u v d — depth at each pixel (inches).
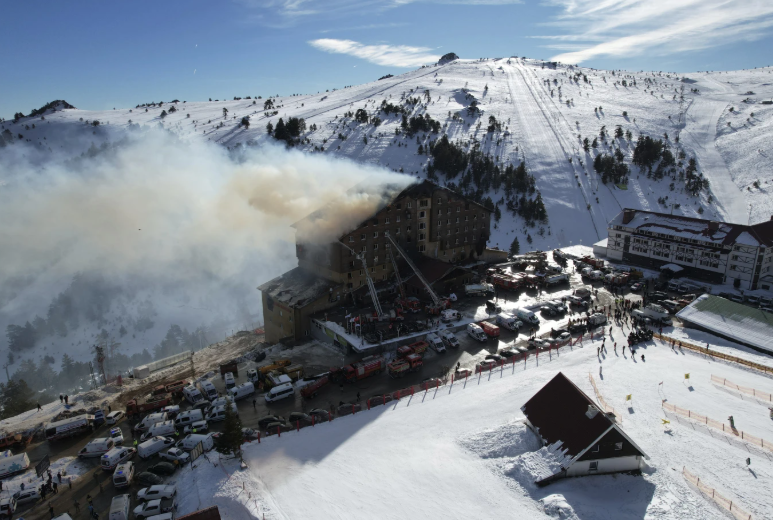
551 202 6801.2
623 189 7116.1
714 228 3449.8
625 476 1425.9
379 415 1844.2
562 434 1498.5
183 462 1614.2
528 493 1380.4
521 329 2647.6
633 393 1904.5
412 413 1843.0
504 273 3425.2
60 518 1360.7
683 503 1298.0
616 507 1295.5
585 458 1414.9
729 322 2498.8
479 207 3668.8
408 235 3282.5
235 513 1323.8
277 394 2014.0
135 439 1819.6
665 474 1422.2
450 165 7436.0
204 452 1656.0
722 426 1662.2
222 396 2107.5
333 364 2367.1
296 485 1438.2
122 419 2018.9
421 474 1477.6
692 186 7012.8
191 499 1397.6
